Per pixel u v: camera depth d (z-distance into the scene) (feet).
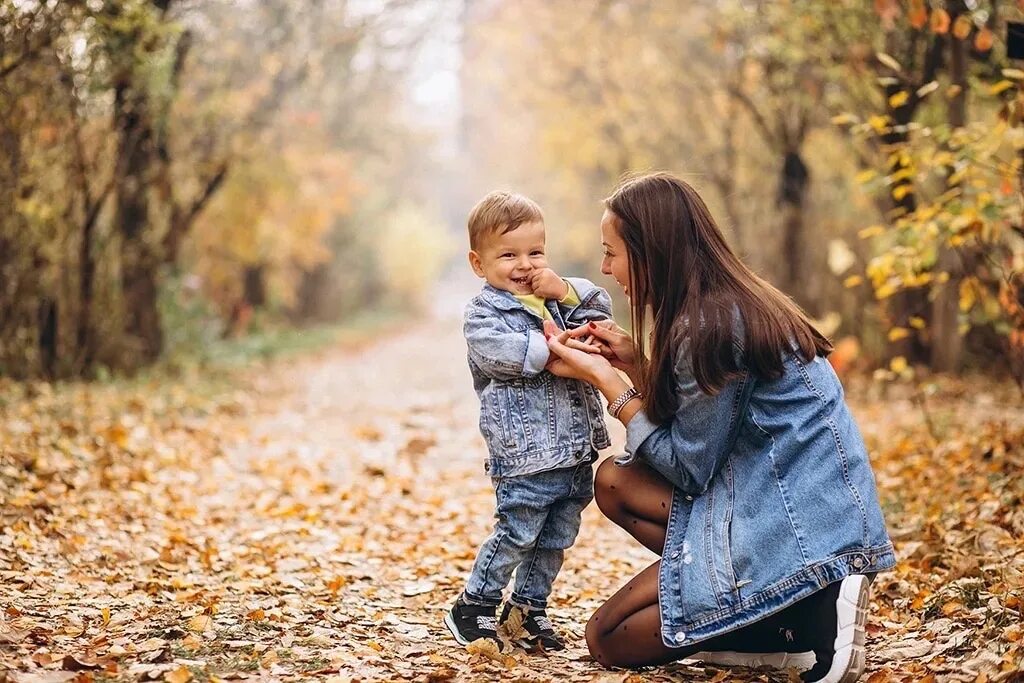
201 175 49.16
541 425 11.75
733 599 10.32
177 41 38.73
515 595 12.51
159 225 48.42
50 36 27.91
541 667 11.60
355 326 112.47
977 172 20.62
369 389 47.98
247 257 68.69
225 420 33.71
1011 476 18.25
